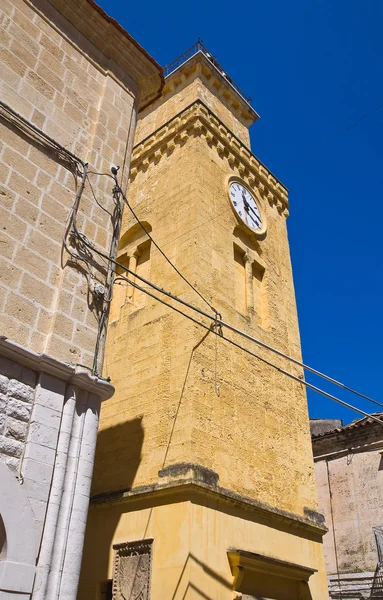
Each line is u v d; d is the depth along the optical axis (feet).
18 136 29.32
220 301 51.34
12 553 20.89
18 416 23.58
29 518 21.95
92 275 29.91
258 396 50.60
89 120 34.91
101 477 46.01
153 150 65.98
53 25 34.83
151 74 40.98
